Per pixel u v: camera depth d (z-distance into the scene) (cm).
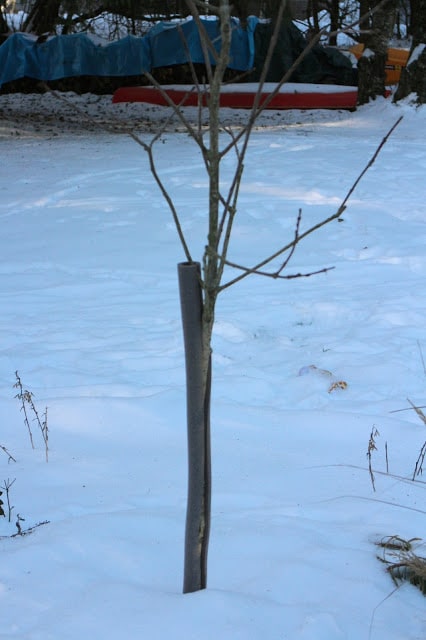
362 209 991
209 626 243
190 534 258
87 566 287
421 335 575
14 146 1695
